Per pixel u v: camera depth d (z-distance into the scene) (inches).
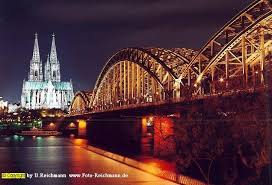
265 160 1963.6
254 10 3031.5
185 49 5103.3
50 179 2719.0
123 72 6254.9
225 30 3326.8
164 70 4849.9
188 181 2346.2
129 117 6614.2
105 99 7175.2
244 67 3058.6
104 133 7716.5
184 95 3503.9
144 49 5319.9
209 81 3735.2
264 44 3073.3
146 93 5364.2
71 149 5472.4
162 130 3602.4
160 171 2758.4
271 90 2039.9
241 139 2202.3
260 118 1974.7
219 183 2210.9
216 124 2450.8
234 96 2338.8
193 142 2775.6
